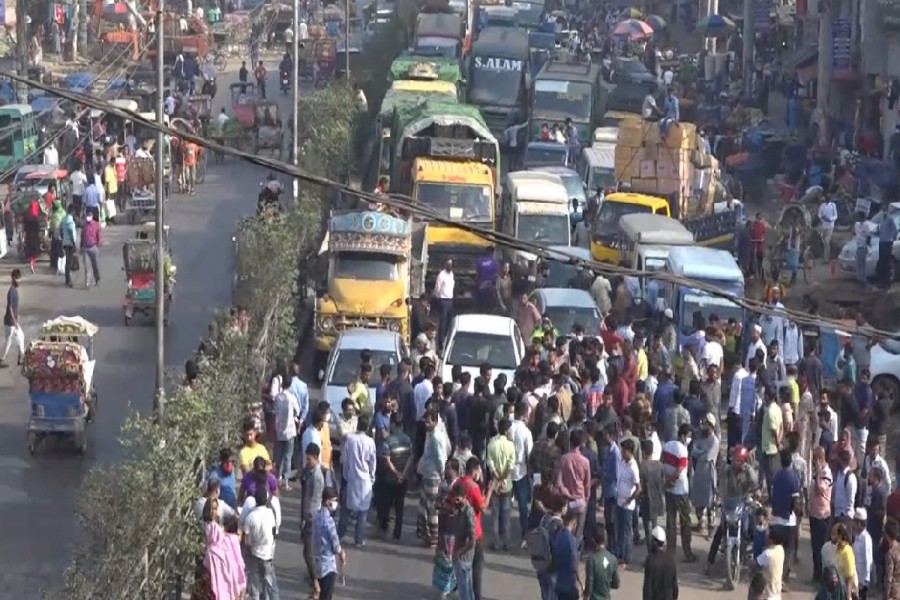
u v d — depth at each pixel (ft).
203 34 622.54
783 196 437.58
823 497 199.21
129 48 566.36
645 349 255.70
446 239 334.85
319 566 177.37
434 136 374.02
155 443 176.76
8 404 257.14
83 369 231.50
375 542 204.64
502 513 202.28
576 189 394.32
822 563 187.32
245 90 551.59
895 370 274.16
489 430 210.59
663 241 318.86
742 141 475.72
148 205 396.16
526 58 536.01
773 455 217.56
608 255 347.36
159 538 166.81
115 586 154.71
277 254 268.62
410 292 293.84
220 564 167.02
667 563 173.37
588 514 199.21
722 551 201.46
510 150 506.48
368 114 469.98
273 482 179.11
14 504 212.43
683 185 387.14
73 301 320.50
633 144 389.80
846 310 301.22
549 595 176.55
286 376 221.05
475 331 257.55
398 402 213.25
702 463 205.87
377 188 380.17
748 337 271.28
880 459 205.77
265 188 366.84
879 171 410.93
